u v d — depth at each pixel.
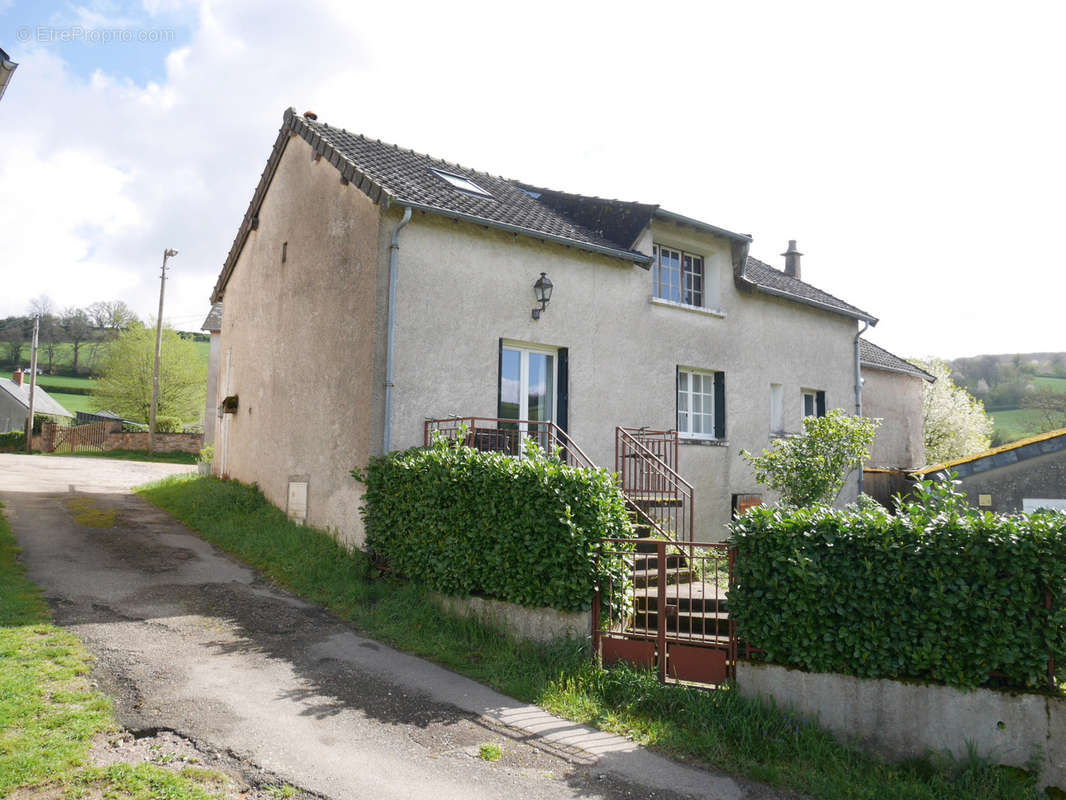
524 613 7.14
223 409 15.52
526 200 13.20
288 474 11.78
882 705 5.41
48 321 66.69
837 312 15.55
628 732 5.56
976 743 5.12
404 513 8.42
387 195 9.17
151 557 9.73
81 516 12.38
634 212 12.19
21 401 46.47
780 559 5.75
